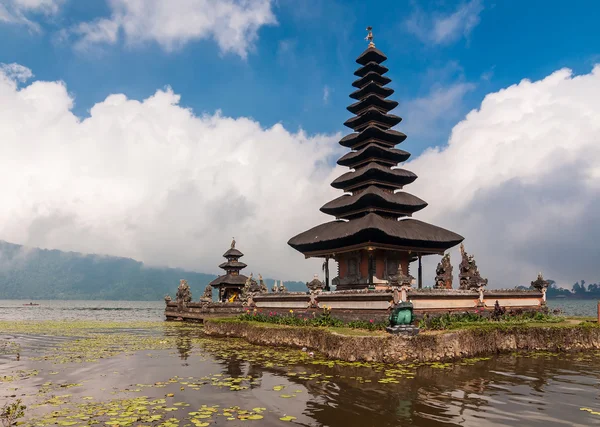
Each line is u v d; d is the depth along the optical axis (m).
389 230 35.47
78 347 29.89
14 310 137.25
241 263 68.62
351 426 12.70
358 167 44.31
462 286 39.03
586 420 13.24
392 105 44.91
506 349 25.97
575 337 27.67
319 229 42.66
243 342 32.25
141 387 17.34
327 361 22.72
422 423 12.96
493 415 13.70
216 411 14.04
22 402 15.07
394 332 23.02
